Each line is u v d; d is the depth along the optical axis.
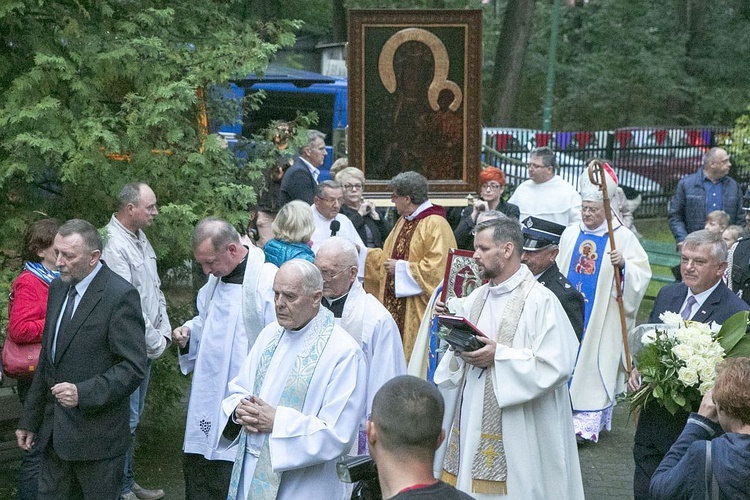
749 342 4.65
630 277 7.80
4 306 6.35
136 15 7.12
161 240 6.94
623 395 5.61
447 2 29.75
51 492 5.36
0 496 6.38
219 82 7.10
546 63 31.81
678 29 31.86
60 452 5.23
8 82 6.81
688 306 5.52
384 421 3.00
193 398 5.66
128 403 5.45
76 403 5.13
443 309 5.41
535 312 5.02
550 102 22.23
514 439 4.98
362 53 9.45
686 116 31.22
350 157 9.57
